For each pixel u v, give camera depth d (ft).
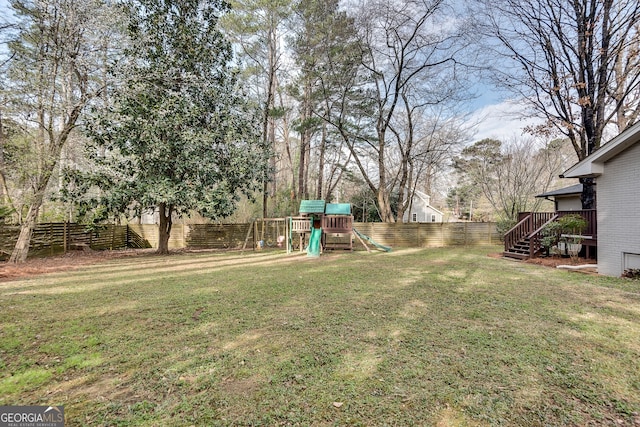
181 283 20.02
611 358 9.28
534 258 30.91
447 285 19.43
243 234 48.70
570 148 59.52
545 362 9.02
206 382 7.93
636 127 19.43
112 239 44.96
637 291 17.56
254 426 6.30
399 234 51.57
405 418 6.55
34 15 27.40
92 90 30.83
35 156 28.53
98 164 31.71
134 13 32.04
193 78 33.94
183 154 32.42
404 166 55.42
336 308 14.40
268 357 9.34
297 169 74.49
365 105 52.95
